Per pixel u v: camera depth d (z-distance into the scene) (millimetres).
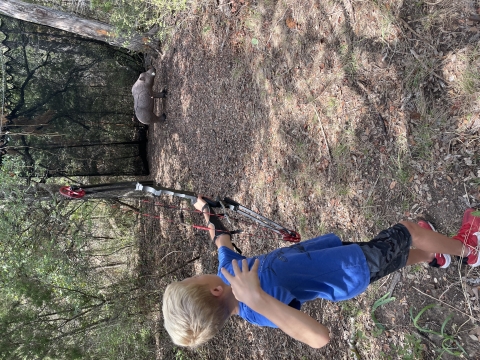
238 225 4711
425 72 2750
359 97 3285
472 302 2350
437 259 2369
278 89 4223
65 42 6953
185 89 6371
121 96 7754
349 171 3328
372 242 2035
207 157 5613
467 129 2494
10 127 5891
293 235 2564
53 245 5328
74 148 6859
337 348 3268
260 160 4480
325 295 1978
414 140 2812
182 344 1809
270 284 1900
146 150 8031
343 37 3459
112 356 5758
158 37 7246
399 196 2889
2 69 5812
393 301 2836
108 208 7605
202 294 1818
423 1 2795
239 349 4586
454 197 2525
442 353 2479
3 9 6078
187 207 6062
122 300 6191
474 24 2496
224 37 5289
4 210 4727
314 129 3734
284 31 4160
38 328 5148
